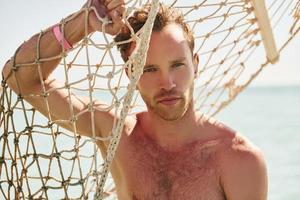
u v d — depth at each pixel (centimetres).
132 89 154
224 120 2003
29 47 187
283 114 2356
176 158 200
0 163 192
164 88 179
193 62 196
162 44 178
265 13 233
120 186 210
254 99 4984
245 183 195
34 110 188
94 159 170
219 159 197
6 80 192
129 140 207
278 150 1134
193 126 201
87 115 204
